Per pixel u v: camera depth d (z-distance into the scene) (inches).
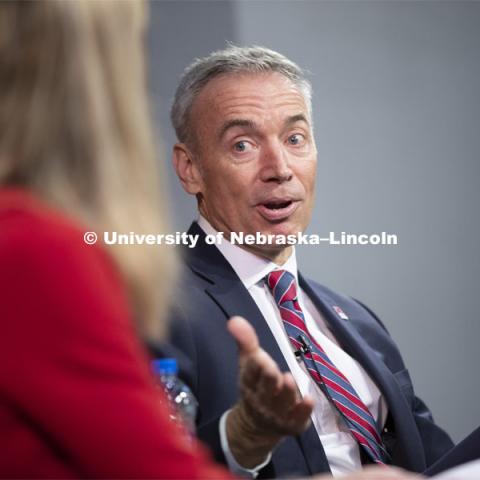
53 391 112.6
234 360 265.4
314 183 292.4
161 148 137.3
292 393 179.3
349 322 305.3
